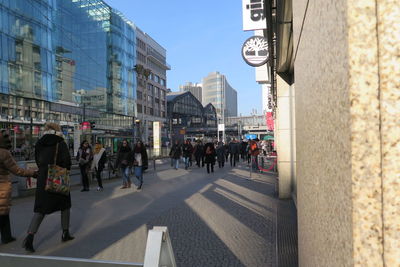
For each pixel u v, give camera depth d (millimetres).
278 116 8406
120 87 52062
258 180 12719
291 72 8156
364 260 736
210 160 16562
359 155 753
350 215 765
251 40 10219
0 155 4633
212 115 119688
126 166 11250
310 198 1348
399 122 731
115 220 6434
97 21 46875
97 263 1312
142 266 1274
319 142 1100
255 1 11828
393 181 727
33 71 32344
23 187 9680
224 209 7113
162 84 89062
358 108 756
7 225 5004
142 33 76938
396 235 717
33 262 1377
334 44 875
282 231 5219
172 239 4965
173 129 89375
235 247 4500
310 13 1237
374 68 750
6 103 29188
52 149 4715
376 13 754
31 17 32094
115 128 50844
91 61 45156
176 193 9789
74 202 8555
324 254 1021
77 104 41594
